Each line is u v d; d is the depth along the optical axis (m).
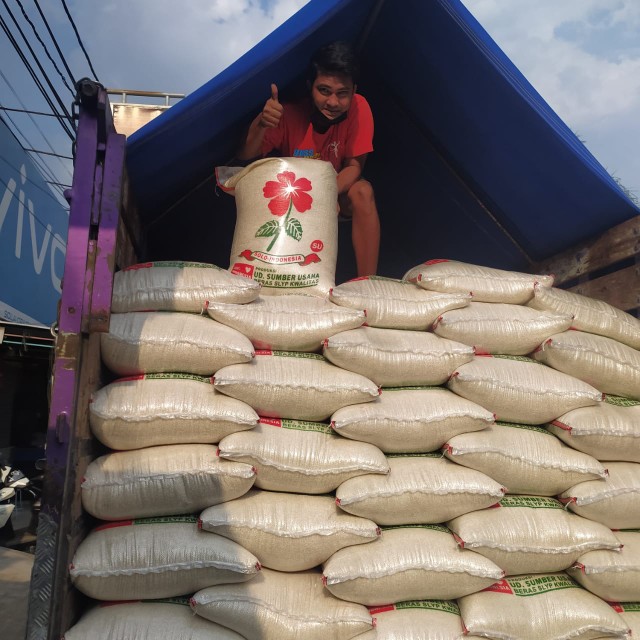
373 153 3.58
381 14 2.63
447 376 2.18
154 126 2.42
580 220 3.05
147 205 3.18
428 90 2.94
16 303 10.05
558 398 2.17
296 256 2.38
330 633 1.79
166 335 1.96
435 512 1.98
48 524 1.57
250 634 1.77
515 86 2.49
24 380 9.24
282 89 2.99
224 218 3.63
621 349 2.34
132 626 1.69
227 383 1.93
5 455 8.89
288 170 2.49
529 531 1.99
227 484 1.83
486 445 2.05
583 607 1.96
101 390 1.91
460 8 2.38
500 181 3.17
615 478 2.15
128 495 1.78
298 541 1.84
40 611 1.54
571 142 2.65
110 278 1.75
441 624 1.88
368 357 2.09
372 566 1.84
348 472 1.94
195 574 1.76
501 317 2.29
